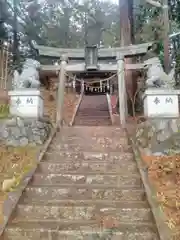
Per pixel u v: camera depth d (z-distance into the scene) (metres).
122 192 5.52
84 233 4.27
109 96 19.88
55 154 7.32
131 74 13.88
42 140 8.09
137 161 6.78
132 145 7.72
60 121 10.61
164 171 6.20
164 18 10.87
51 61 19.80
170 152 7.22
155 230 4.36
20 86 9.02
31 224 4.58
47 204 5.11
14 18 18.34
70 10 25.00
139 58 14.35
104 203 5.20
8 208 4.83
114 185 5.97
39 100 8.95
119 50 11.34
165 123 7.70
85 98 20.55
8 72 13.11
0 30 17.16
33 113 8.71
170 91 8.52
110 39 25.48
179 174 6.10
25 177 5.96
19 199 5.14
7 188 5.48
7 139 7.96
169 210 4.75
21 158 7.04
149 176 6.04
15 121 8.18
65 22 23.92
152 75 8.94
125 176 6.09
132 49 11.27
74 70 11.35
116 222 4.68
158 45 13.55
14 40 18.11
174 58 13.33
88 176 6.16
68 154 7.30
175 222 4.38
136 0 15.98
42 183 6.08
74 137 8.48
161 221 4.40
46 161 6.98
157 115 8.41
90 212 4.90
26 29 19.45
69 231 4.30
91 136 8.77
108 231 4.30
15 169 6.48
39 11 20.75
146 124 7.91
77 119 14.20
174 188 5.55
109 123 13.02
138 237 4.22
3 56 13.37
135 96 13.38
